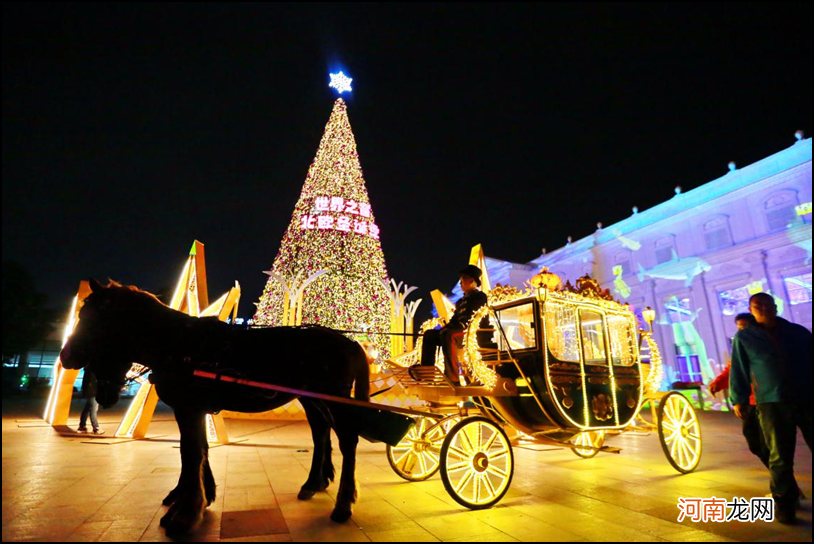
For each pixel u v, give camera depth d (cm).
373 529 392
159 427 1176
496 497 468
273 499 491
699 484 550
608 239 2691
